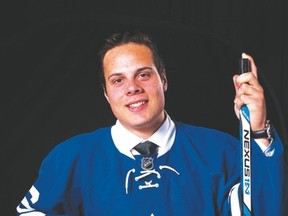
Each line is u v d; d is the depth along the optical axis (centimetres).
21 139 186
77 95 189
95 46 193
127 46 129
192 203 137
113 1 205
